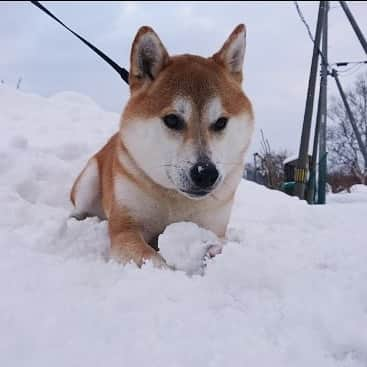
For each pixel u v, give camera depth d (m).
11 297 0.31
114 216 0.50
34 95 1.24
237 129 0.50
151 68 0.50
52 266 0.38
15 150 0.76
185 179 0.45
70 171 0.75
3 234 0.45
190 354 0.25
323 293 0.34
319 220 0.65
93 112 1.21
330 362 0.25
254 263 0.36
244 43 0.54
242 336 0.27
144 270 0.37
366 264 0.41
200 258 0.40
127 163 0.50
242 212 0.73
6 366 0.24
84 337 0.27
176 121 0.46
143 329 0.28
